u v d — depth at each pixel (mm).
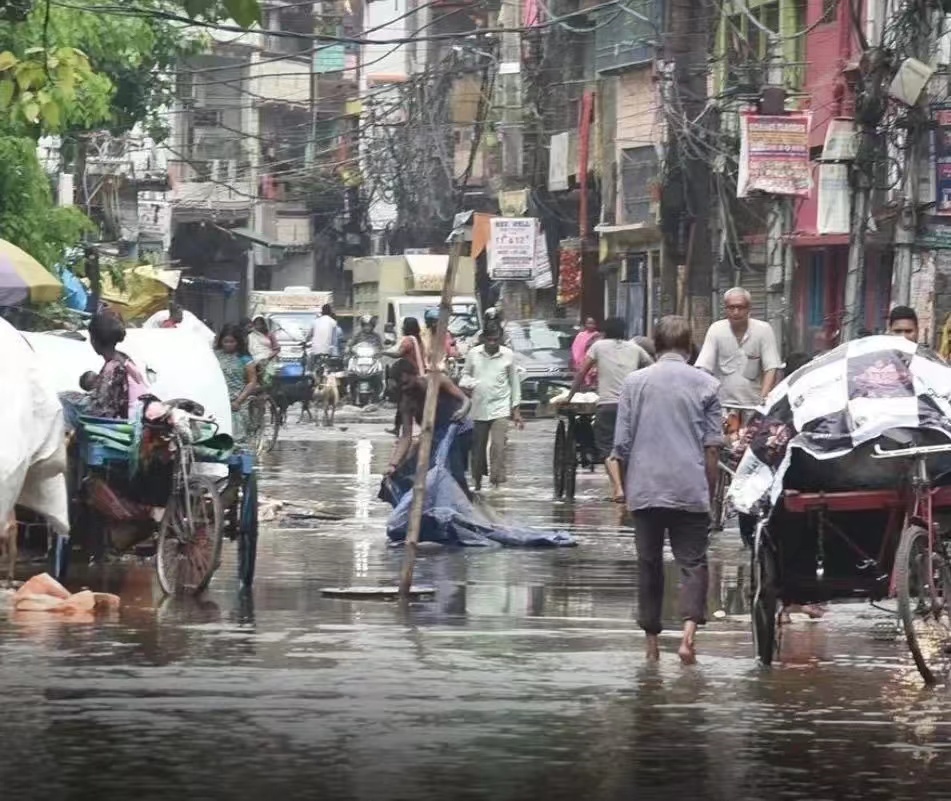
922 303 64375
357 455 65938
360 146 138250
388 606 28141
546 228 116750
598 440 47656
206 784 16266
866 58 54781
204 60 142250
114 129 84688
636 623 26609
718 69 85938
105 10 46156
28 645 23750
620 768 17094
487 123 114750
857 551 23047
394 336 110500
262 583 30859
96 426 30797
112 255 90312
